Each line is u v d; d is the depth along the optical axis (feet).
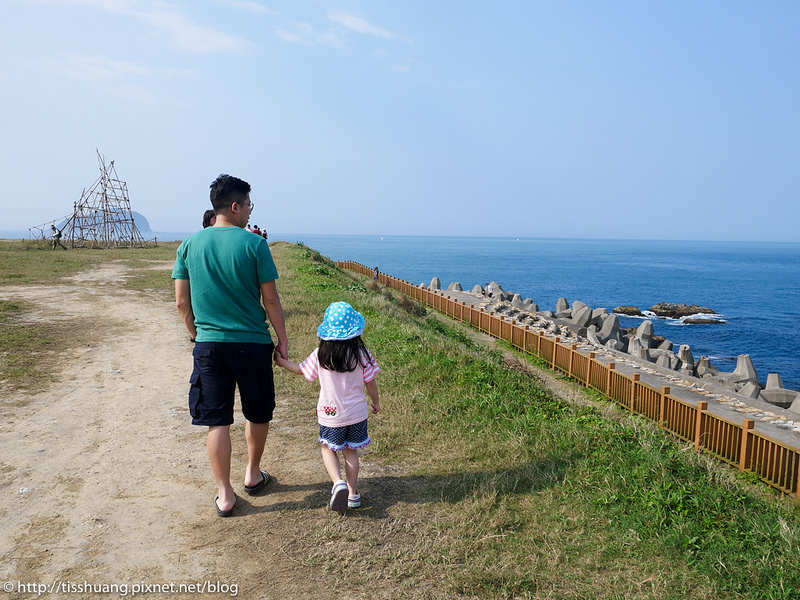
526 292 249.34
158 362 26.84
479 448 16.11
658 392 30.22
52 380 22.66
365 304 47.85
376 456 15.53
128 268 75.77
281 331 12.14
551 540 11.23
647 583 9.94
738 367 62.28
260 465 14.76
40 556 10.34
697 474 15.06
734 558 10.71
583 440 16.55
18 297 44.04
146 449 15.85
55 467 14.44
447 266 477.77
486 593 9.42
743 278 371.35
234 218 12.05
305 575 9.90
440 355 26.43
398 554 10.52
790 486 20.80
